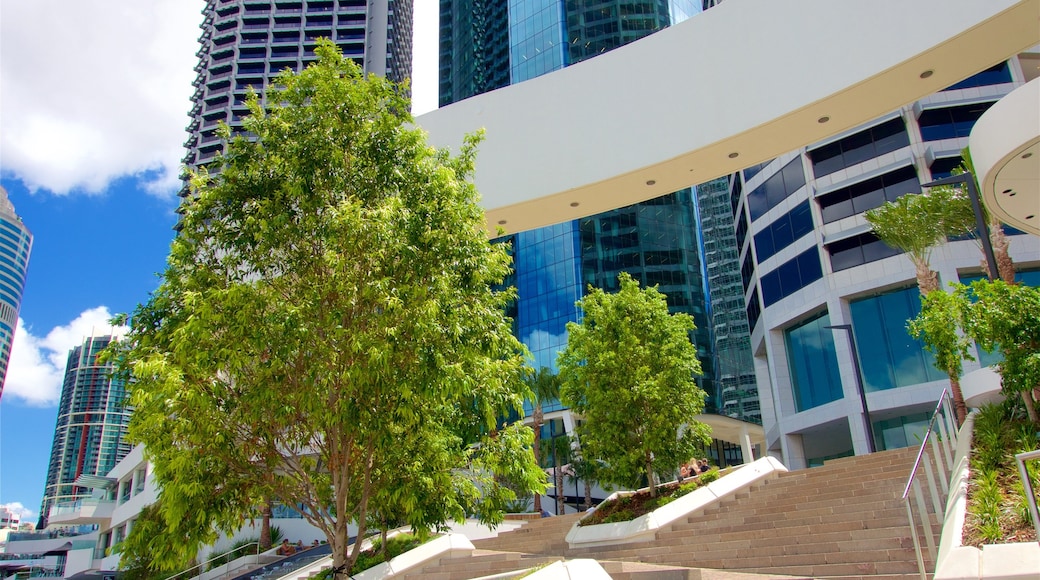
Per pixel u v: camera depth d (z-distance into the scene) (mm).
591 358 17875
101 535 56094
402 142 9398
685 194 67375
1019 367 9914
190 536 7891
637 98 13203
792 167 39750
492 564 13125
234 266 8883
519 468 9008
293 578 16766
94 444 164250
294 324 7809
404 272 8500
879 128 36344
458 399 8727
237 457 8297
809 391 38031
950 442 11977
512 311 63656
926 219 23609
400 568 13375
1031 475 7883
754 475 15727
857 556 9078
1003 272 20203
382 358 7551
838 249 36406
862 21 11164
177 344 7617
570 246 62312
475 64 85688
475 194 9828
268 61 104312
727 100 12273
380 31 107188
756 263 42094
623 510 16719
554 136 13789
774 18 12109
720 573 9039
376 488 8969
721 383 63125
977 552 6016
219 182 9133
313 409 7824
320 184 8875
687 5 76250
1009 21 9969
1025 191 10992
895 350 33688
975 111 34656
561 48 71500
